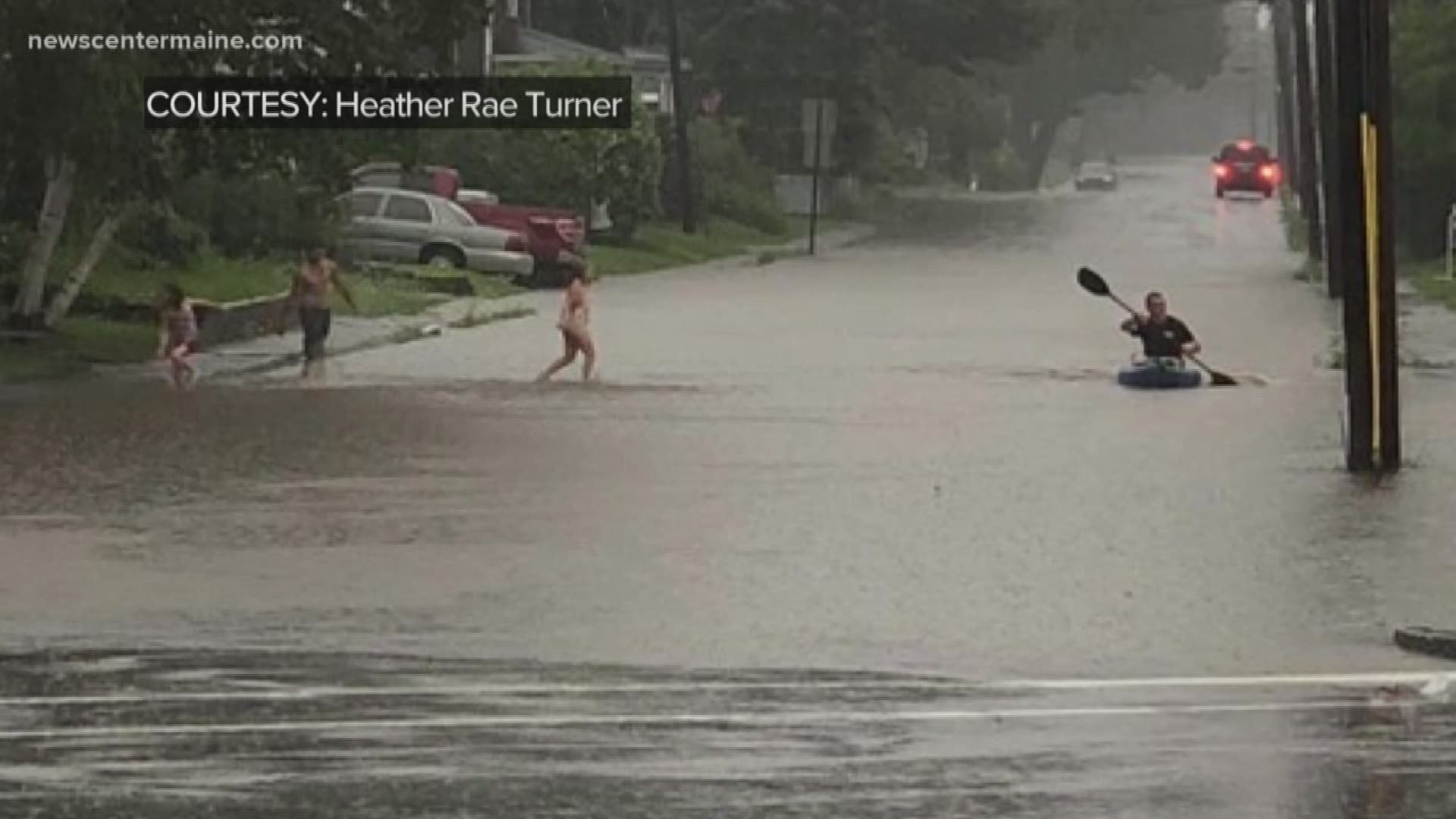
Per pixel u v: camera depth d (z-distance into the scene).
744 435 47.94
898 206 185.88
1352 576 30.92
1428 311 85.00
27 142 59.66
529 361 66.44
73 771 19.31
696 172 138.88
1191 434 48.69
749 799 18.22
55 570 31.02
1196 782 18.81
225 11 61.50
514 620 27.52
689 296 97.38
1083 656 25.45
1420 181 111.62
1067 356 69.25
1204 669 24.70
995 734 21.00
